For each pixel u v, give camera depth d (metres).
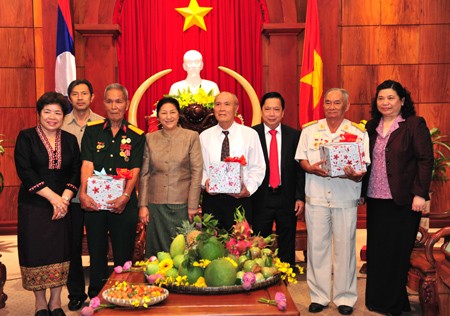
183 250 2.76
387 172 3.53
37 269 3.26
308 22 6.11
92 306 2.24
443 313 2.41
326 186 3.62
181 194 3.61
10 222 6.56
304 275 4.72
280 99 3.84
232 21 6.50
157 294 2.31
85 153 3.58
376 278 3.65
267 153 3.84
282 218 3.83
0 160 6.54
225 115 3.58
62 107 3.33
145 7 6.46
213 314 2.17
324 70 6.43
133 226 3.62
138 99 5.17
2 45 6.46
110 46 6.36
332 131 3.67
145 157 3.67
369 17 6.60
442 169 5.14
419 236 4.79
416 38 6.62
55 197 3.26
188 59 5.44
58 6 6.07
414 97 6.67
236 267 2.60
